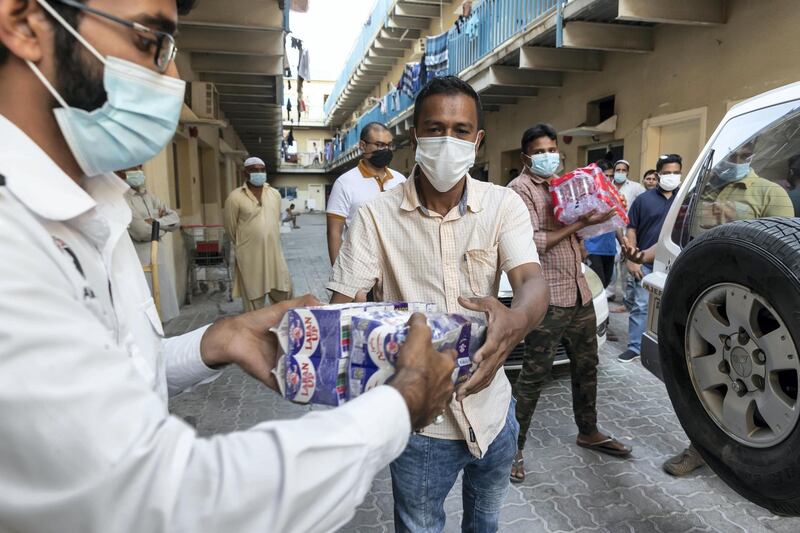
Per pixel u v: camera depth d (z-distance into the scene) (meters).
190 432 0.63
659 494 2.82
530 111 11.70
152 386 0.89
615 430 3.55
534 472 3.04
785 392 1.58
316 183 46.72
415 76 14.95
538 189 3.01
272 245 6.06
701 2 6.35
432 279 1.54
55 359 0.55
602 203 2.78
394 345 0.95
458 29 12.28
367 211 1.61
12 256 0.58
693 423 1.89
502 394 1.59
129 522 0.55
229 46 8.00
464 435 1.47
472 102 1.49
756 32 5.99
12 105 0.75
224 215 6.13
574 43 7.58
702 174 2.86
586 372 3.14
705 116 6.80
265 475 0.59
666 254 2.96
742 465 1.66
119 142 0.83
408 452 1.53
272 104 13.45
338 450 0.65
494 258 1.56
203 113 8.45
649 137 7.90
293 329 1.11
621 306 6.97
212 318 6.75
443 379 0.86
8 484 0.55
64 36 0.73
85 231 0.81
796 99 2.37
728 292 1.71
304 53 12.59
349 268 1.59
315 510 0.63
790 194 2.28
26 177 0.69
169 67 0.87
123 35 0.77
